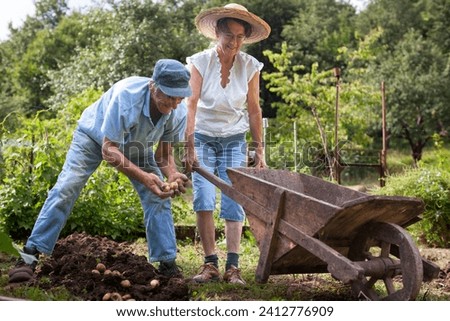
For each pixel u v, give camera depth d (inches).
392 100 1123.3
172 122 208.2
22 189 326.0
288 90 868.6
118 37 1074.1
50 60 1519.4
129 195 346.6
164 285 194.9
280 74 876.0
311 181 213.3
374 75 1155.3
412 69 1151.6
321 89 849.5
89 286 191.3
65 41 1534.2
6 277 210.2
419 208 180.5
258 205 191.8
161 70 192.4
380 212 175.9
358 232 182.2
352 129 866.8
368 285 177.5
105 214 329.1
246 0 1424.7
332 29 1439.5
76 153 208.4
